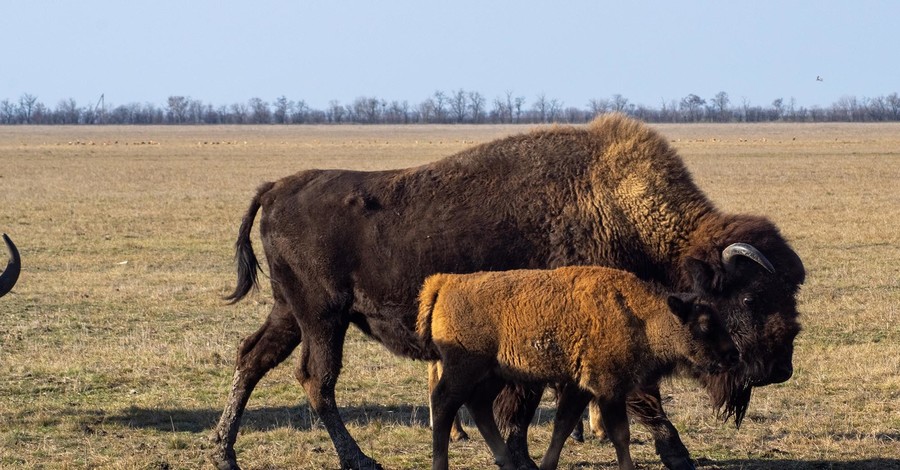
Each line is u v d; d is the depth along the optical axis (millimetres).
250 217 29812
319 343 27672
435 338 24766
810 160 179500
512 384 25656
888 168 156125
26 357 37969
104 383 34656
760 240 26094
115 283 55781
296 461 26859
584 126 29031
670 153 28219
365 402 33031
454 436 29234
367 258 27516
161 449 27703
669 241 27125
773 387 33781
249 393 27828
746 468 26109
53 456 26688
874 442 28062
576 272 24578
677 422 30234
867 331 42094
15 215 93375
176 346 39750
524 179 27656
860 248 68438
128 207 102125
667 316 24062
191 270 61438
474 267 27078
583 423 31062
